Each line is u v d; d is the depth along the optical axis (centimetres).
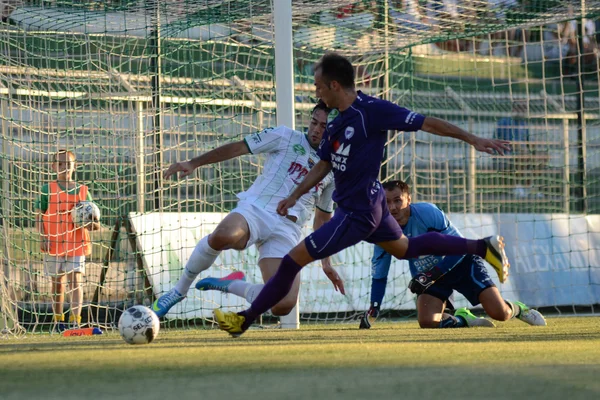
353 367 1058
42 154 3055
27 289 2812
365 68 3688
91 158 3234
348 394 805
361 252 3281
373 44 3569
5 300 2523
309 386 870
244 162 3538
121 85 3191
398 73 3831
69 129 3138
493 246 1570
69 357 1255
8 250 2644
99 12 2877
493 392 809
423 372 988
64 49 3234
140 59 3206
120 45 3262
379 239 1546
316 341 1648
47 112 3036
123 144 3275
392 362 1116
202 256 1884
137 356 1260
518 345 1431
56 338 2114
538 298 3388
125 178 3278
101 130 3234
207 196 3462
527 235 3491
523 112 4088
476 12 3191
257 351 1338
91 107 3131
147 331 1602
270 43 3416
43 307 2833
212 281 1944
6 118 2780
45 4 2794
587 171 3981
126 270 3005
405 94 3819
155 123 3148
